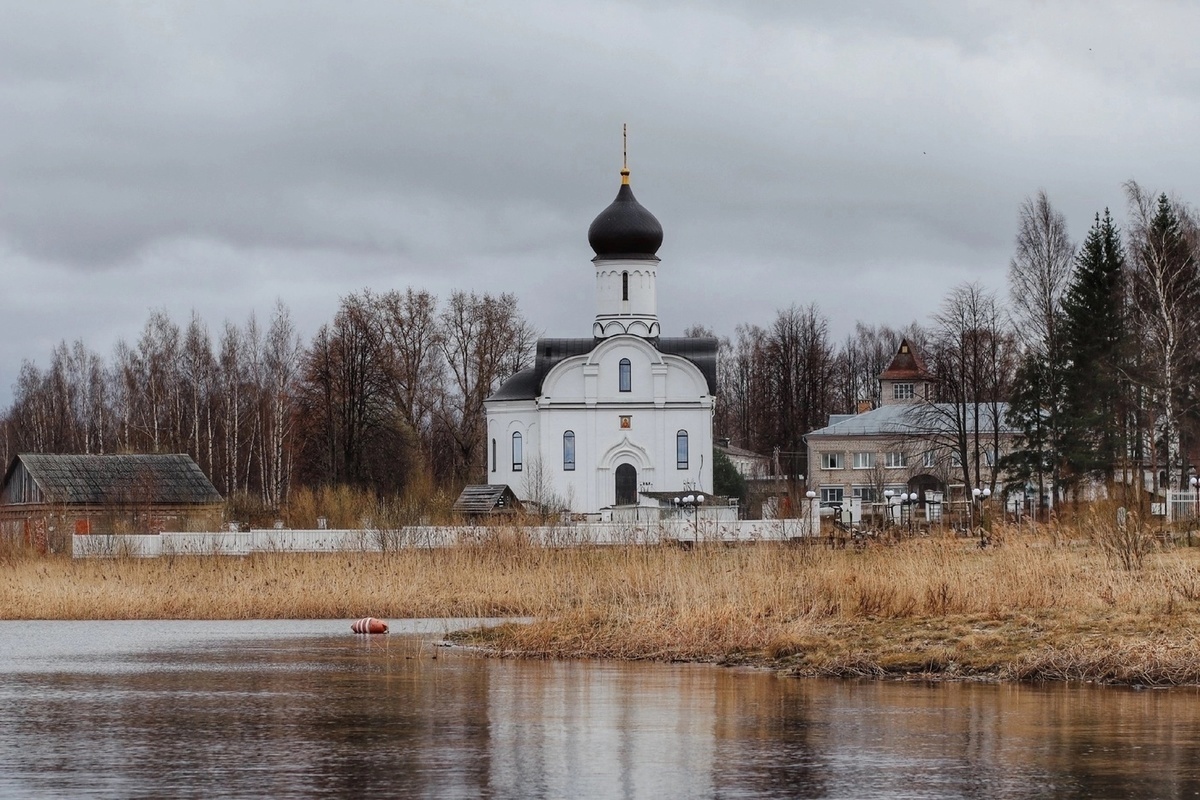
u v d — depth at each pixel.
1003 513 95.19
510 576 79.75
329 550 99.00
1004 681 43.66
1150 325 114.81
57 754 33.22
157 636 64.88
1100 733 34.66
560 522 110.81
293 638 63.38
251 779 30.28
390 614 75.19
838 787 29.16
